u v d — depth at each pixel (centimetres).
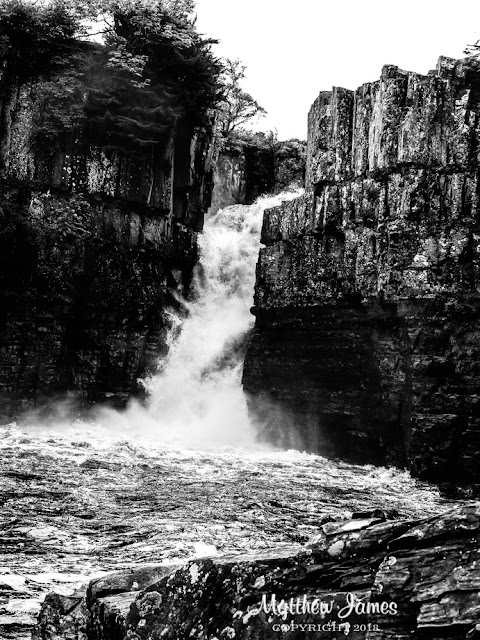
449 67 2411
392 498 1978
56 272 2870
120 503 1677
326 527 579
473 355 2272
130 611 575
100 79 2952
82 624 686
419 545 542
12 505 1595
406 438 2341
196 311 3281
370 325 2489
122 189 3009
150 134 3031
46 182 2894
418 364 2283
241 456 2541
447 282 2303
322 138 2688
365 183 2506
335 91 2661
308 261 2725
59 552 1273
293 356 2781
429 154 2370
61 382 2922
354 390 2550
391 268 2362
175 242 3216
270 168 4028
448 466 2242
